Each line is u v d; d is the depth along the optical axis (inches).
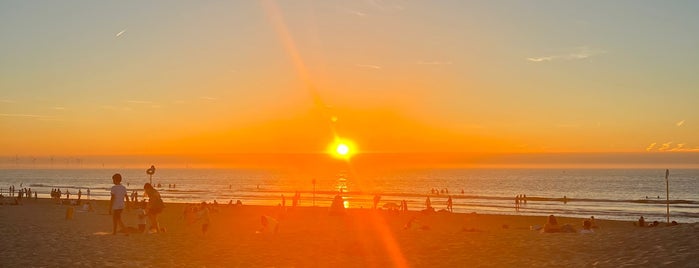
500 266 500.4
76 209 1940.2
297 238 733.3
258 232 848.3
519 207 3437.5
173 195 4822.8
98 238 699.4
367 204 3607.3
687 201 4062.5
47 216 1357.0
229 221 1508.4
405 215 2126.0
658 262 448.8
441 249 614.5
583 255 524.1
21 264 503.2
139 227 797.2
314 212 2127.2
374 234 803.4
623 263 463.2
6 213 1476.4
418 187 6835.6
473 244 645.3
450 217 2065.7
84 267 489.7
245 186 6958.7
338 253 594.9
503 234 768.9
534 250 578.2
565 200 3951.8
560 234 736.3
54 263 508.4
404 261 542.9
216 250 607.5
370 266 518.0
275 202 3786.9
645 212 3070.9
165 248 615.8
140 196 4480.8
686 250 477.1
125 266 498.0
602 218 2687.0
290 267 511.8
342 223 1428.4
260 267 509.7
